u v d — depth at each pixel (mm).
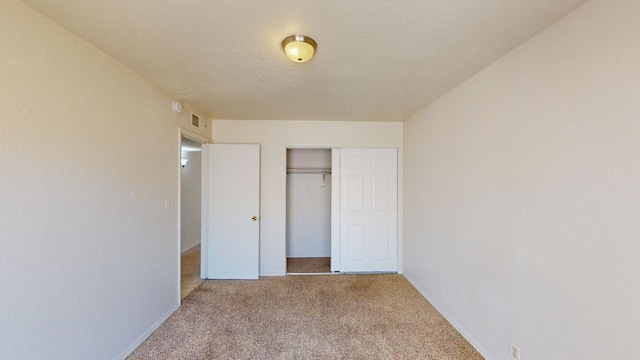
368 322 2557
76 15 1409
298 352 2107
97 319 1763
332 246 3965
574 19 1345
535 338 1572
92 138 1729
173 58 1913
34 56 1371
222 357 2043
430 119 2994
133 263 2121
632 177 1104
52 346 1460
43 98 1417
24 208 1326
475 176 2166
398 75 2211
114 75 1917
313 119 3770
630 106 1111
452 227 2521
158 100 2459
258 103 3000
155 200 2418
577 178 1330
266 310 2785
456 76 2219
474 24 1488
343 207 3934
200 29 1548
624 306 1133
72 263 1582
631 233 1107
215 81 2342
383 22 1478
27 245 1338
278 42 1697
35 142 1378
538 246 1554
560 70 1423
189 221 5492
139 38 1644
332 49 1780
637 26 1089
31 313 1355
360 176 3936
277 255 3826
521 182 1688
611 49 1179
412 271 3518
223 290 3291
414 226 3459
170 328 2436
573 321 1346
